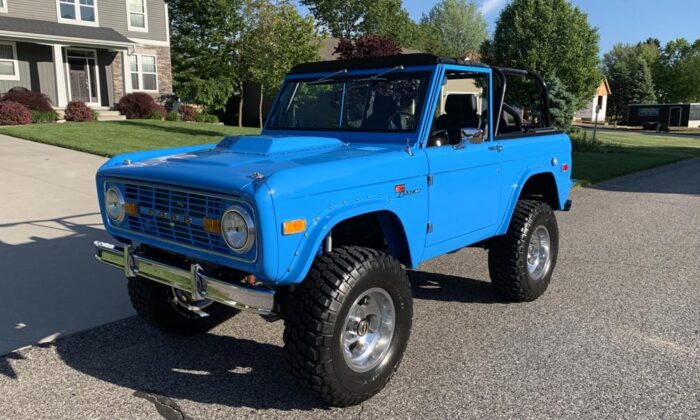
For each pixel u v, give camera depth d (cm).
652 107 5450
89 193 944
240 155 367
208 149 411
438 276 604
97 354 406
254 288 299
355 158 337
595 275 618
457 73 423
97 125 2044
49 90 2455
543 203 516
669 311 506
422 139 390
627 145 2908
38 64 2405
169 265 335
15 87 2225
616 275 618
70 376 373
